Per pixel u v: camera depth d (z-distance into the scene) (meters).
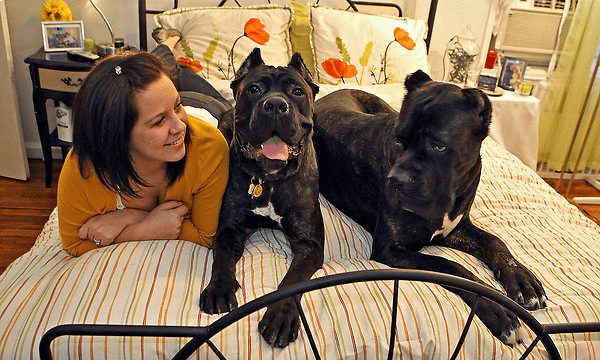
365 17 2.89
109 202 1.50
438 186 1.36
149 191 1.54
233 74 2.69
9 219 2.83
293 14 2.87
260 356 1.15
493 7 3.33
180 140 1.36
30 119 3.45
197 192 1.56
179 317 1.20
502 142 3.16
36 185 3.22
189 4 3.20
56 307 1.23
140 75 1.25
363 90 2.58
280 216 1.57
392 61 2.82
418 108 1.34
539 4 3.51
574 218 2.05
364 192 1.76
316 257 1.51
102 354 1.16
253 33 2.77
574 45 3.31
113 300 1.23
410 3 3.32
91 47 3.02
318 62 2.82
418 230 1.54
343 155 1.82
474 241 1.63
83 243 1.53
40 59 2.77
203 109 1.90
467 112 1.31
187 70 2.43
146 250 1.41
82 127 1.26
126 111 1.24
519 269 1.47
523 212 1.93
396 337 1.22
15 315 1.27
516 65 3.27
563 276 1.54
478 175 1.54
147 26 3.25
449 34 3.41
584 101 3.24
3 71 2.95
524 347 1.31
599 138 3.53
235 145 1.53
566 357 1.33
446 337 1.23
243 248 1.62
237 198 1.56
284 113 1.33
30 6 3.14
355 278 0.98
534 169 3.26
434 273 1.01
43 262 1.56
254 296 1.30
